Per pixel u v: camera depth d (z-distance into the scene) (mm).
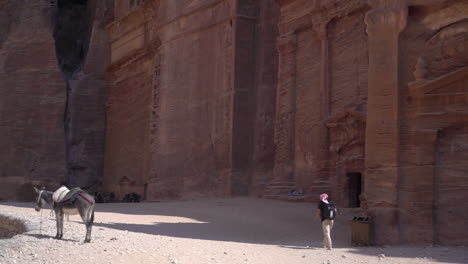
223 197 28531
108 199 38219
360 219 13820
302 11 26156
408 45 14203
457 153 13422
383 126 14188
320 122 24266
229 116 28953
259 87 29062
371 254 11734
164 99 34938
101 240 11562
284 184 25875
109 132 44219
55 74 42281
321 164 23953
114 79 44562
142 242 11492
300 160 25500
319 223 18031
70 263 9281
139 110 39781
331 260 10688
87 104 44375
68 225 14023
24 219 14945
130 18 41469
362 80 22203
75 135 43531
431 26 13977
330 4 24000
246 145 28750
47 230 12961
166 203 26531
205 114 31062
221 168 29172
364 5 22141
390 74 14219
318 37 25016
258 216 20016
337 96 23719
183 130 32719
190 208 23125
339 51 23844
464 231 13141
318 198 23188
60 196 11648
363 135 21594
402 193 13773
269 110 28594
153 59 38281
